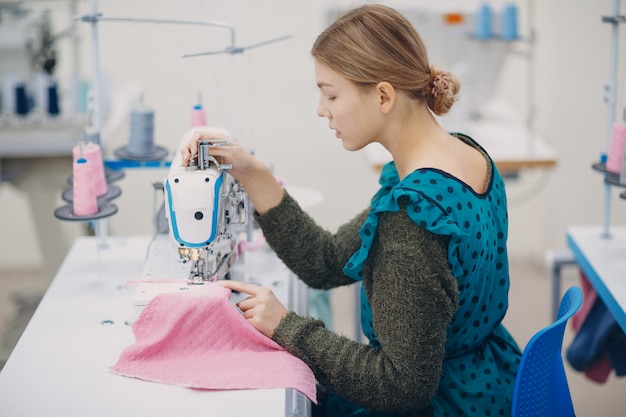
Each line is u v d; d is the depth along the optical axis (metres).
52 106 4.00
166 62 4.82
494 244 1.87
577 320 2.93
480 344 1.95
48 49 4.12
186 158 1.93
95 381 1.79
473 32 4.19
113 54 4.81
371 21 1.75
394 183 2.00
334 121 1.81
